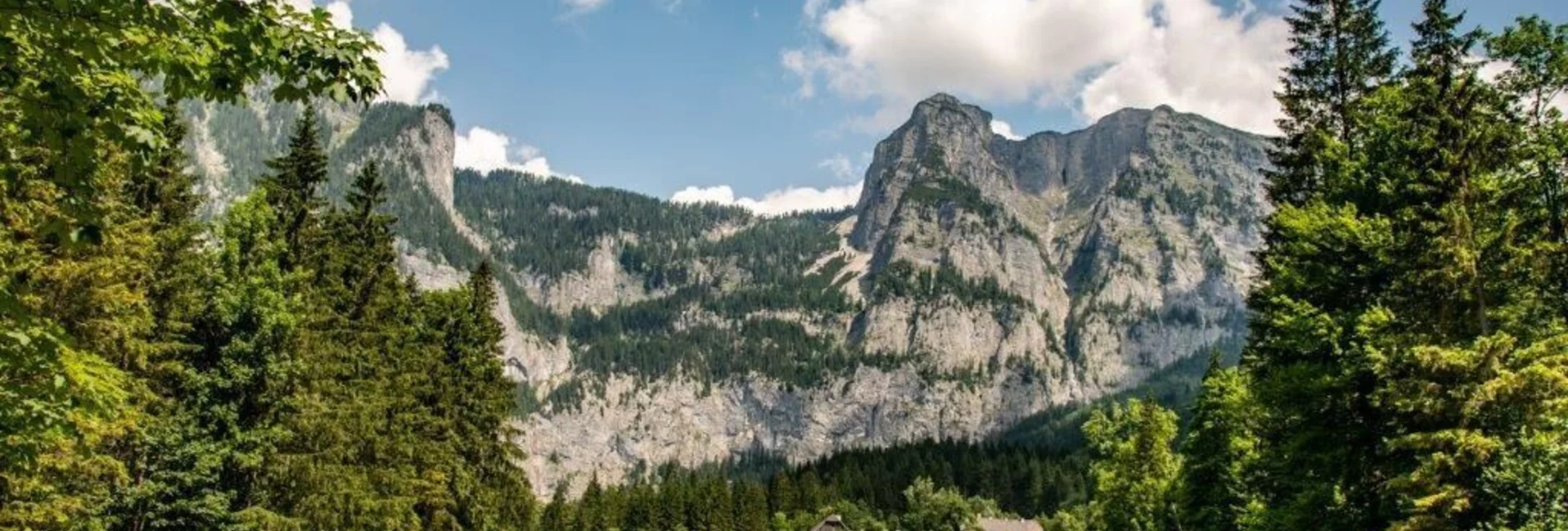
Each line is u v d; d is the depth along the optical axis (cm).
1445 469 1756
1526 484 1681
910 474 17212
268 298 2611
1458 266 1914
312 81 838
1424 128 2194
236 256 2656
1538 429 1752
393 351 3491
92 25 761
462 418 3816
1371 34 2784
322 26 849
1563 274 2091
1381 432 2056
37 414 984
